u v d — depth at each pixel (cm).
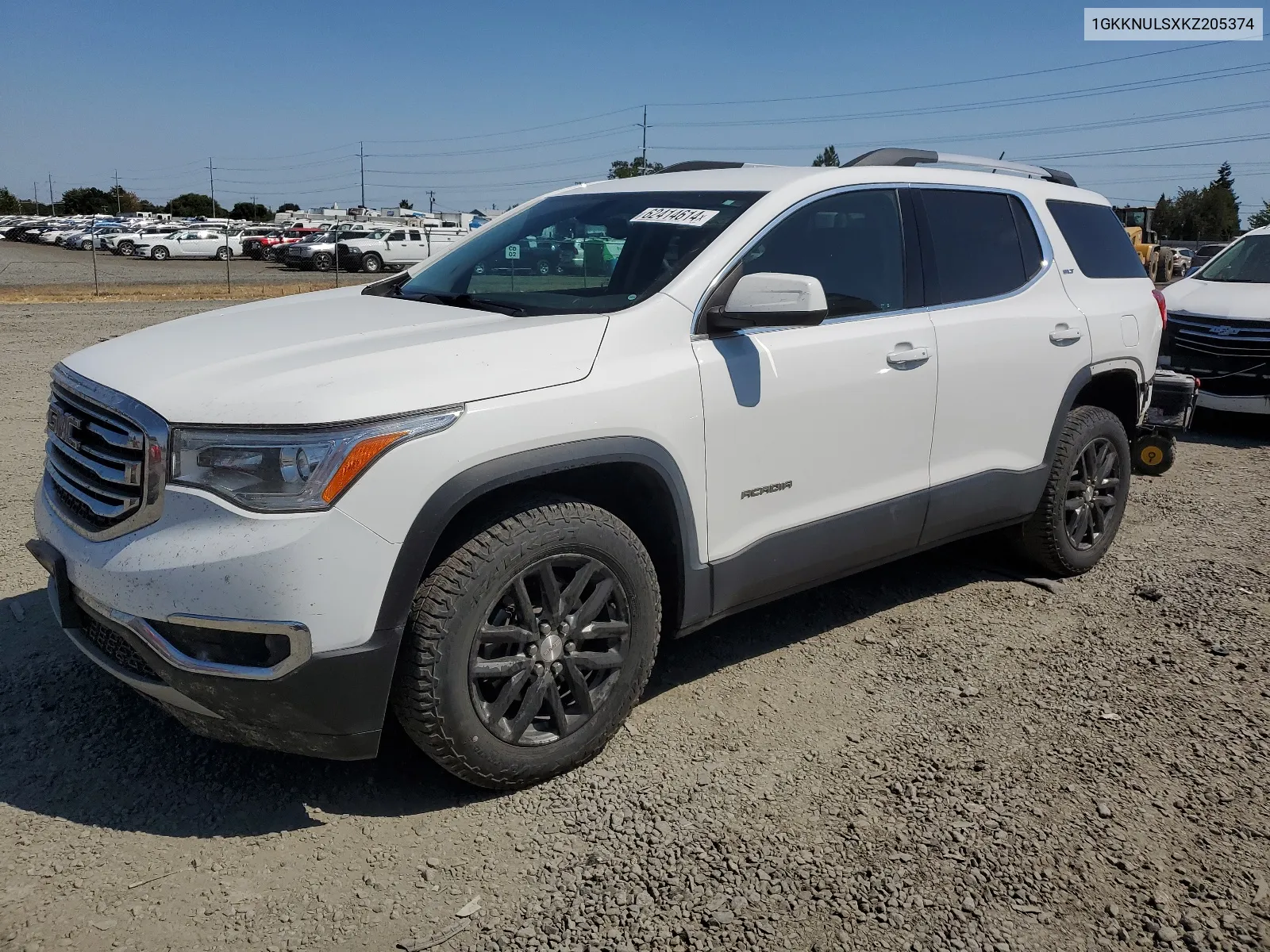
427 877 263
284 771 311
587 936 243
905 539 401
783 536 354
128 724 335
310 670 256
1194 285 938
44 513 309
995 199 449
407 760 320
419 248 3959
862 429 373
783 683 378
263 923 245
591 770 315
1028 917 253
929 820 292
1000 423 429
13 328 1502
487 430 273
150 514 262
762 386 339
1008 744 336
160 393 268
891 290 392
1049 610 456
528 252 388
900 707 361
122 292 2509
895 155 419
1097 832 288
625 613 312
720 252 340
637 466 310
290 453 253
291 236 4719
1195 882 267
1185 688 380
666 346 320
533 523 285
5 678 362
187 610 254
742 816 292
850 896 259
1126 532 579
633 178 431
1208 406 877
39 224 6247
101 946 235
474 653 279
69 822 282
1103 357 476
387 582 262
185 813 288
